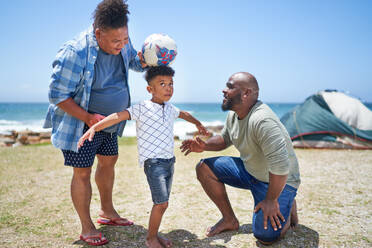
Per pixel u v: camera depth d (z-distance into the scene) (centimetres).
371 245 255
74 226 304
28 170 557
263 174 267
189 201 379
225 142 309
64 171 552
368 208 345
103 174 298
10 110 5444
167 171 254
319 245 256
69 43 247
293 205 286
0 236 276
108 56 263
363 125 842
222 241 267
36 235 280
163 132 259
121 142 1042
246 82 251
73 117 254
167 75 260
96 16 240
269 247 254
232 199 384
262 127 238
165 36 275
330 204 360
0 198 390
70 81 241
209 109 7094
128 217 329
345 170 548
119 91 276
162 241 257
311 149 840
